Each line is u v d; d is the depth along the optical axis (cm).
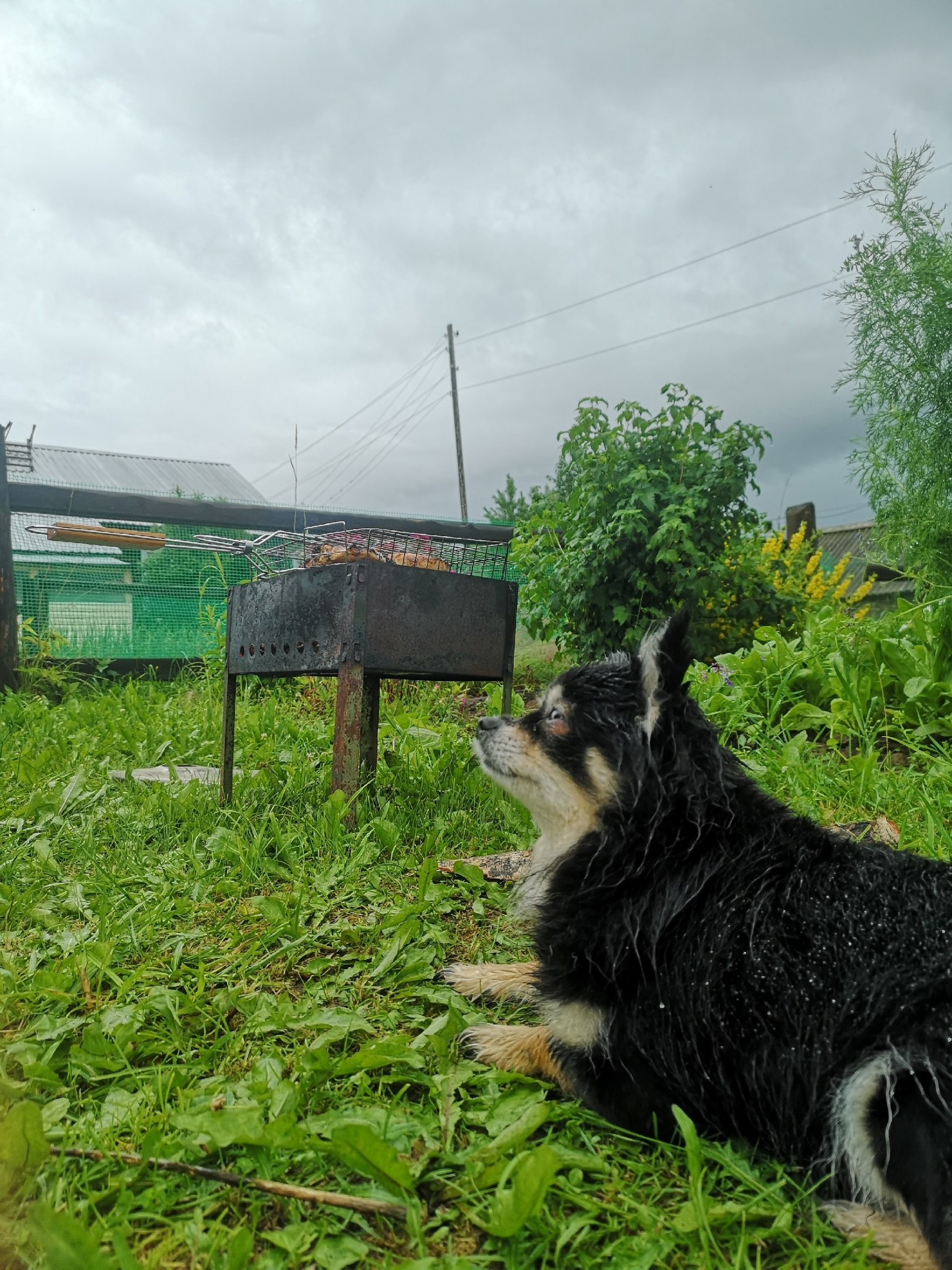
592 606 778
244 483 1581
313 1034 226
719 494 743
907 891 176
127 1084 202
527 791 236
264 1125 175
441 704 736
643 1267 148
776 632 602
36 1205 134
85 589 955
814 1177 170
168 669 957
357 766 381
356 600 367
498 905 322
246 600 435
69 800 425
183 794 432
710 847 194
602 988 191
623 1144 185
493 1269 151
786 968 169
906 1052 152
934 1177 143
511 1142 172
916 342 636
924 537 663
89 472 1450
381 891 329
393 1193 162
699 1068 175
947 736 486
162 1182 164
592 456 774
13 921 304
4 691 814
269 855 368
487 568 503
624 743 214
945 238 634
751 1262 155
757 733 518
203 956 272
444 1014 240
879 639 538
